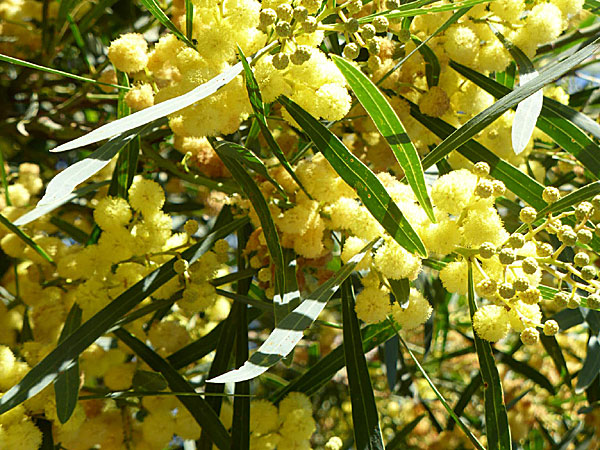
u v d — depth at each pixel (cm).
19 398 14
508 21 17
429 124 18
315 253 16
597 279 14
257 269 18
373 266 15
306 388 19
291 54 13
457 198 13
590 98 26
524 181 16
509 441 14
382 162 20
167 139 24
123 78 18
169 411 18
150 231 17
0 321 20
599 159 16
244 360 18
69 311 18
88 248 17
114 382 18
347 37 16
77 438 18
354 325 16
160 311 20
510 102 14
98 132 11
